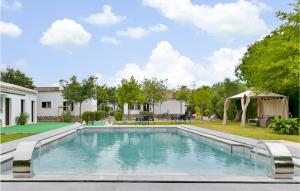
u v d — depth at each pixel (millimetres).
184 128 22109
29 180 6879
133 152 13555
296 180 6926
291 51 19047
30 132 18984
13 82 45250
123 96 38344
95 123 30891
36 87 46625
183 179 6914
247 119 32125
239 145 12531
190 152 13469
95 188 6336
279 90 24172
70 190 6215
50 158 12086
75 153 13328
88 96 38250
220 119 37188
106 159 11852
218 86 39250
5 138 15117
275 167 7070
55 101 38875
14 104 27391
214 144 14984
